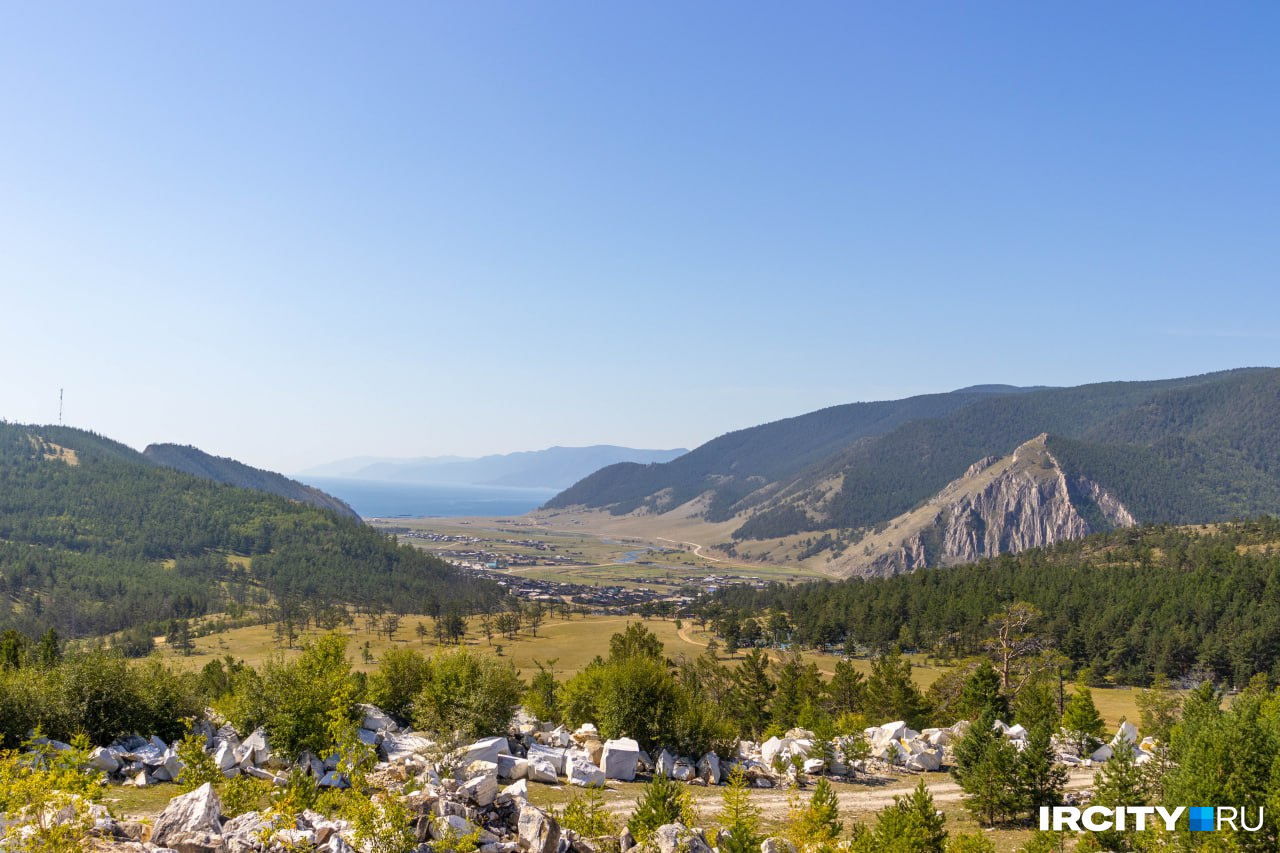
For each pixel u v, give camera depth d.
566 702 61.38
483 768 34.47
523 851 26.45
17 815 20.97
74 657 40.44
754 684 99.38
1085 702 68.25
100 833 22.89
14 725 35.31
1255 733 36.88
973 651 166.00
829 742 55.84
